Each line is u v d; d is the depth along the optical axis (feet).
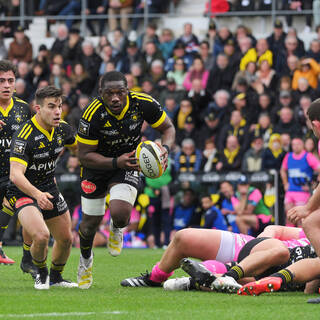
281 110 151.84
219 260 64.95
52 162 70.03
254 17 193.88
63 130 70.54
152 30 190.39
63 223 70.64
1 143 83.30
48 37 216.74
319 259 60.29
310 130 144.97
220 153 154.61
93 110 68.44
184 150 156.25
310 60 163.43
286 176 143.43
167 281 65.98
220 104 163.84
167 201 150.92
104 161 68.69
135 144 72.38
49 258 113.09
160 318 47.60
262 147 150.41
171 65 185.06
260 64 167.84
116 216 69.00
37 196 64.13
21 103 85.10
